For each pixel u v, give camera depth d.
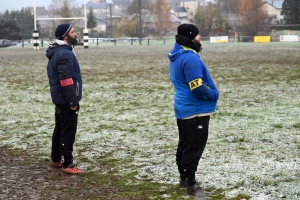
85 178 5.90
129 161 6.51
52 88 6.04
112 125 8.88
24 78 17.62
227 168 5.91
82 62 25.47
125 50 40.28
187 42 5.07
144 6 103.00
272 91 12.68
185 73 4.98
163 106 10.87
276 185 5.27
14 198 5.20
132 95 12.73
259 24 70.94
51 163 6.40
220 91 12.89
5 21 79.06
